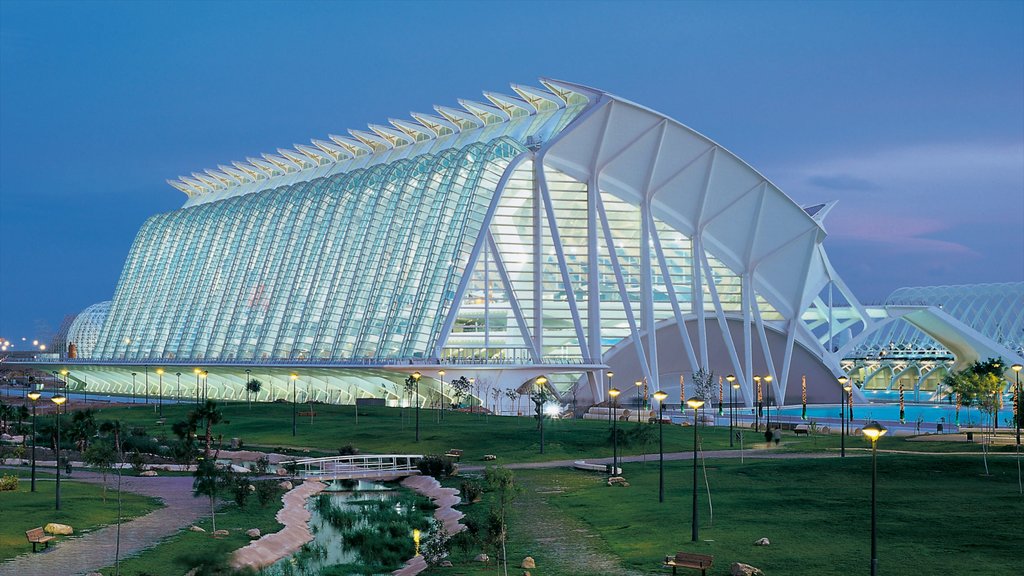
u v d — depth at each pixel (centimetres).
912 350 16112
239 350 14800
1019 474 5072
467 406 10838
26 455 7825
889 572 3609
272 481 6325
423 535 5091
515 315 11512
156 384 17038
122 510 5316
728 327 12788
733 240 12512
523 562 4056
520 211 11644
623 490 5631
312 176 16350
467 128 13388
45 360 19838
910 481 5303
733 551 4012
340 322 12925
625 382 12025
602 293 11925
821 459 6228
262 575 4259
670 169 11819
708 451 7269
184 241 17975
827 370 13425
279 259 15000
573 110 11919
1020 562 3675
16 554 4281
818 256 13375
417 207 12394
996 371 7850
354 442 8219
